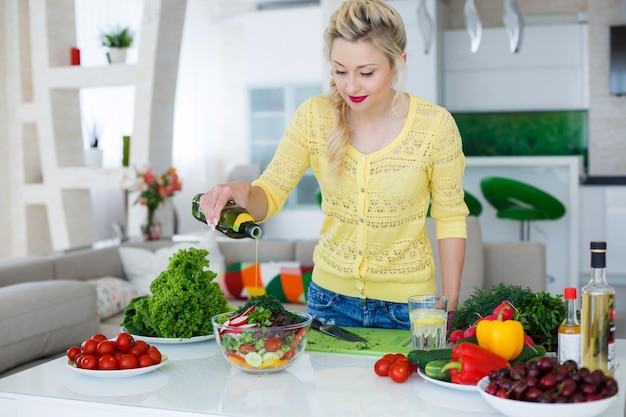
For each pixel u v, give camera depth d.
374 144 1.99
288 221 8.64
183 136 8.73
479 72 7.75
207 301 1.96
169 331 1.93
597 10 7.66
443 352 1.58
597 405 1.26
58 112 5.38
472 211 5.89
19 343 2.72
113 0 7.55
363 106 1.87
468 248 3.67
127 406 1.48
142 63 5.07
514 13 4.23
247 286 4.16
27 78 5.66
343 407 1.44
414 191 2.00
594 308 1.47
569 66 7.58
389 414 1.40
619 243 6.88
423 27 4.66
